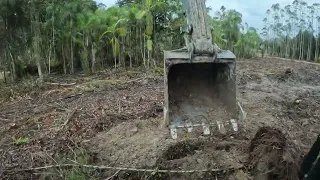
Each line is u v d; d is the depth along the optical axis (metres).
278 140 4.77
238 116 5.91
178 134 5.73
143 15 15.88
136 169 4.97
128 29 18.12
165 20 19.08
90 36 17.03
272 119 6.78
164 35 19.36
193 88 6.55
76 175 4.95
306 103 8.55
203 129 5.78
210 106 6.29
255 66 17.23
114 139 6.01
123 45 17.58
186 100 6.41
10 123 7.65
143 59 18.09
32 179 5.11
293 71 14.13
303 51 25.69
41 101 9.80
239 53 24.97
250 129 5.90
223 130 5.75
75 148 5.90
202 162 4.96
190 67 6.54
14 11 13.98
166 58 5.65
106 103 8.55
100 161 5.40
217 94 6.47
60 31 16.47
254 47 25.61
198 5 5.94
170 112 6.15
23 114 8.45
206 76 6.59
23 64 16.02
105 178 4.93
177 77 6.55
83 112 7.83
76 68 18.61
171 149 5.36
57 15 15.75
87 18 16.64
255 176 4.59
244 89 9.97
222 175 4.73
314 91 10.12
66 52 17.56
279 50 30.06
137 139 5.84
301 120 7.22
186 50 5.93
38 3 14.59
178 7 18.80
